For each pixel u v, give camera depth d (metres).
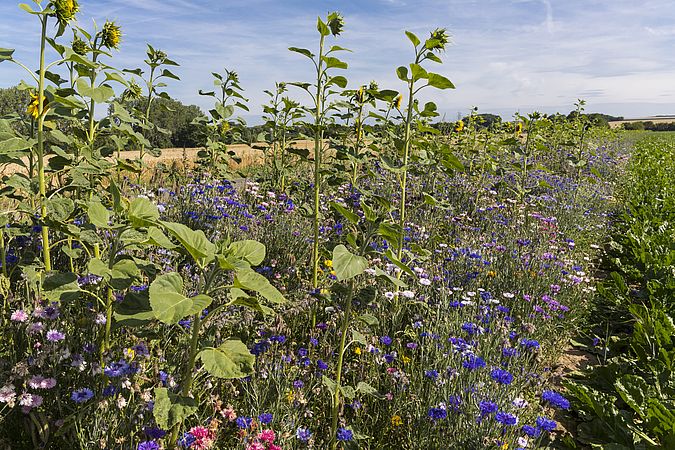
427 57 4.21
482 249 5.75
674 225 7.83
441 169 7.62
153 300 1.75
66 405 2.34
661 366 3.50
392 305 4.09
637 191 12.19
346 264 2.33
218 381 2.79
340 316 3.66
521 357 3.64
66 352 2.45
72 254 3.18
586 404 3.30
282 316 3.69
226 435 2.54
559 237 7.18
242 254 2.08
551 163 13.81
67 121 4.25
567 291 5.27
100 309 3.00
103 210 2.25
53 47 3.27
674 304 4.76
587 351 4.53
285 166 7.95
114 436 2.23
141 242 2.27
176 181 7.16
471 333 3.59
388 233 2.62
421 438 2.71
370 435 2.81
